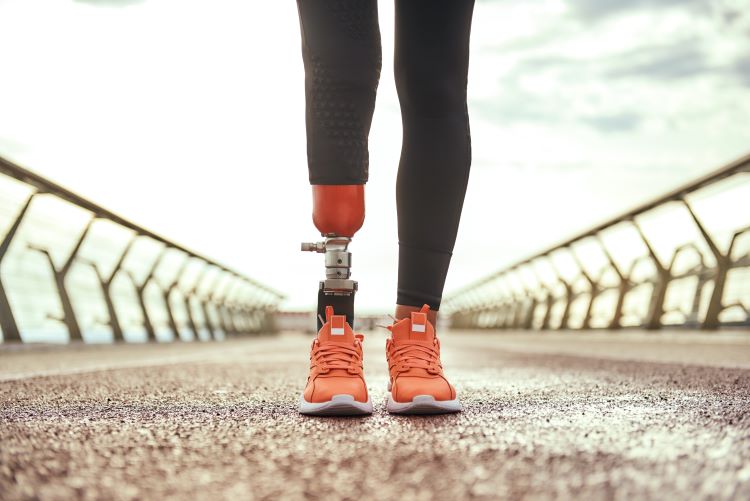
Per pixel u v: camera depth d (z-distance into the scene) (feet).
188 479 2.42
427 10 4.37
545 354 13.55
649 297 20.58
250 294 55.83
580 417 3.83
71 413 4.24
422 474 2.46
